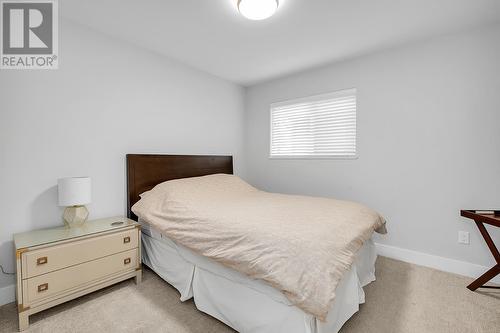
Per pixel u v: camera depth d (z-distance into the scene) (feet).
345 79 9.48
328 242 4.42
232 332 4.94
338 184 9.77
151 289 6.57
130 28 7.25
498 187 6.83
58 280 5.43
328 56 9.10
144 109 8.61
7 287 5.88
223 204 7.18
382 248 8.79
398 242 8.47
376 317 5.36
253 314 4.59
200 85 10.57
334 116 9.95
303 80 10.68
